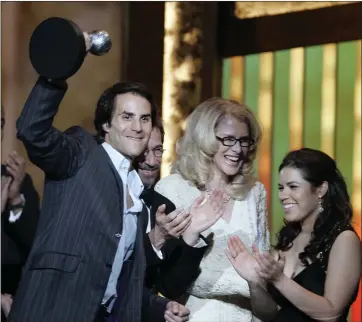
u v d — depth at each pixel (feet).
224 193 39.04
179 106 55.88
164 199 38.14
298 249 37.45
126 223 34.83
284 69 55.21
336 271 35.81
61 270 33.17
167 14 56.29
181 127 55.67
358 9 52.95
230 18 56.90
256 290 37.11
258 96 55.88
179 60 56.08
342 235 36.24
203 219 36.58
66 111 58.03
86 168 34.04
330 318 35.37
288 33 55.01
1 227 42.11
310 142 54.13
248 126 39.04
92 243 33.55
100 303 33.71
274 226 54.44
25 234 42.55
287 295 35.24
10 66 58.65
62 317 32.96
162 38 56.18
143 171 39.42
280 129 55.01
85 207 33.68
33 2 58.95
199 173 38.83
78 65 32.27
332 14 53.78
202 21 56.39
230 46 56.65
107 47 33.22
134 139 35.01
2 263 42.27
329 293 35.60
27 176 43.73
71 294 33.12
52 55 32.12
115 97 35.29
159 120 39.81
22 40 58.90
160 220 35.60
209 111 38.96
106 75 57.67
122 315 34.99
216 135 38.58
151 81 56.29
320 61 54.19
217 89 56.65
